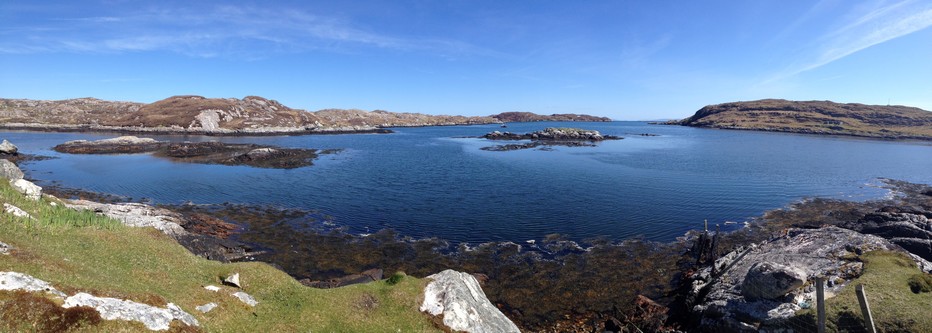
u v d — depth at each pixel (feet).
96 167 237.86
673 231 133.08
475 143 456.86
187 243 102.32
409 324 64.44
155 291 55.57
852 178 232.94
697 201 172.14
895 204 170.40
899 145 468.34
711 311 75.41
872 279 71.36
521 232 130.00
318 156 305.32
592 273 101.50
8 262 46.96
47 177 206.39
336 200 167.32
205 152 304.30
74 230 69.46
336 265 104.47
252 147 338.13
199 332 50.08
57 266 50.85
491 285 94.68
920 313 60.64
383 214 148.05
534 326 79.77
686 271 102.47
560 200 170.09
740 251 97.96
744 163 289.74
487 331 68.13
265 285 68.54
